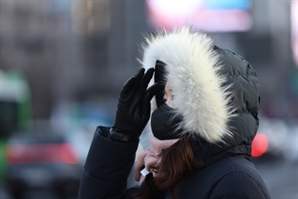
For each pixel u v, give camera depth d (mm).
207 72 3139
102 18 106375
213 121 3088
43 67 72688
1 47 73375
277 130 35719
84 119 28453
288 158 35875
